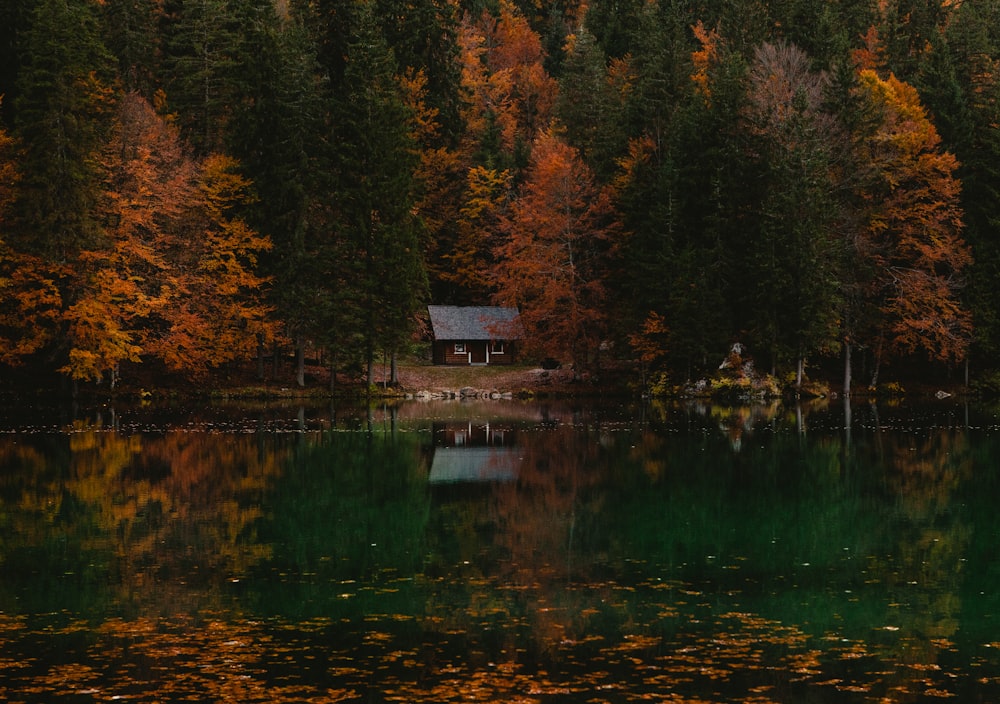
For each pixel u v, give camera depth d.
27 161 55.00
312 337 64.88
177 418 49.22
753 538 21.25
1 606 15.42
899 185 68.94
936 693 11.55
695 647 13.29
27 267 54.69
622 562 18.73
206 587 16.70
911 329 67.44
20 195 55.22
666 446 37.66
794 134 64.38
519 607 15.42
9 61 68.19
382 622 14.52
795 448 36.84
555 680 11.90
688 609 15.30
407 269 66.25
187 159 62.47
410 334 70.31
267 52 64.88
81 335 55.34
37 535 21.17
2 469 30.98
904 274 67.25
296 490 27.58
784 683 11.85
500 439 40.22
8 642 13.45
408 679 11.92
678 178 69.38
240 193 63.91
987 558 19.17
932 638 13.77
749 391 64.56
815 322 63.47
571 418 50.91
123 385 62.00
